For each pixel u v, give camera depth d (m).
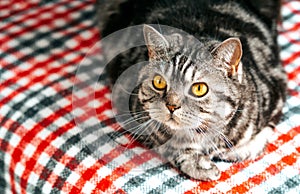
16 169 0.86
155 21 0.91
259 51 0.89
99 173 0.82
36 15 1.09
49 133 0.87
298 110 0.89
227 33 0.87
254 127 0.81
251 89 0.80
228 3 0.94
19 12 1.10
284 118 0.88
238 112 0.79
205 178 0.80
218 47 0.74
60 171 0.83
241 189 0.79
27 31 1.05
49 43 1.03
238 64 0.76
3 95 0.93
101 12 1.02
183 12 0.91
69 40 1.03
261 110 0.82
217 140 0.80
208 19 0.90
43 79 0.96
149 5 0.95
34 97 0.92
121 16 0.98
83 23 1.07
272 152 0.84
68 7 1.11
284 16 1.07
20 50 1.01
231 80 0.76
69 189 0.81
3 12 1.10
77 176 0.82
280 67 0.93
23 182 0.85
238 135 0.80
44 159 0.85
